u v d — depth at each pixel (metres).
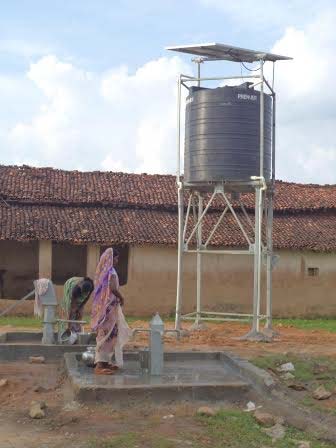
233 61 18.56
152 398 10.09
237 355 13.09
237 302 28.86
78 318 15.09
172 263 28.39
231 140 17.98
